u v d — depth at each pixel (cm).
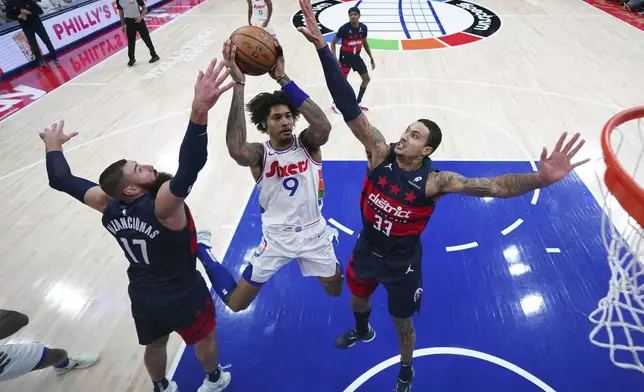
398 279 264
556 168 204
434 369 323
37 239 470
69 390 320
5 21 972
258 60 251
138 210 224
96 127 690
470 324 356
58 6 1078
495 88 774
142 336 258
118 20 1223
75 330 367
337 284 332
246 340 351
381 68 873
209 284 403
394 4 1302
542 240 436
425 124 231
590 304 370
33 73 929
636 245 253
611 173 211
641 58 884
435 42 1007
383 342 346
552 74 823
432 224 462
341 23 1145
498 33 1055
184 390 317
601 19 1135
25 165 607
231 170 569
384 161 245
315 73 855
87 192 258
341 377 322
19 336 360
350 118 245
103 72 909
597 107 697
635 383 309
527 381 313
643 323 344
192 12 1288
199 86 191
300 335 354
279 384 318
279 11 1266
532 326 353
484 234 446
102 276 421
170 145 634
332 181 535
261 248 304
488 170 546
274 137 271
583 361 325
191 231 245
